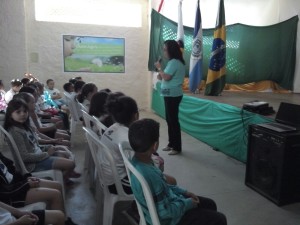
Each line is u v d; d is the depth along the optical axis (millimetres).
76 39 6180
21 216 1372
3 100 3969
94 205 2316
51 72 6168
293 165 2311
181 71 3352
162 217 1254
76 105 3732
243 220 2121
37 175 2072
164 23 6152
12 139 1966
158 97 6180
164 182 1321
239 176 2955
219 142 3746
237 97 4906
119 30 6398
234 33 6340
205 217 1359
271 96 5477
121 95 2088
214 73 4945
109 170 1752
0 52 5500
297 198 2381
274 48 6504
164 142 4191
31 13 5863
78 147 3777
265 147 2453
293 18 6418
